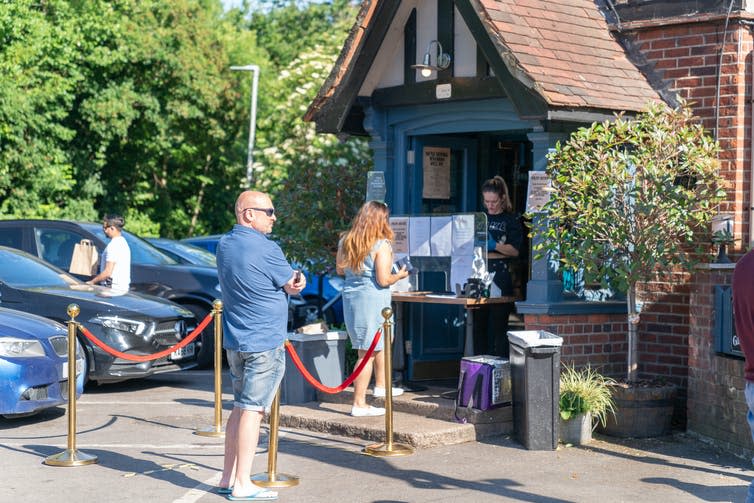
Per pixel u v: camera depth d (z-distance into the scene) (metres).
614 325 9.62
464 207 11.24
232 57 36.56
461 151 11.25
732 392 8.16
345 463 7.79
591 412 8.55
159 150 31.31
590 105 8.90
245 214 6.75
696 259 9.51
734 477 7.44
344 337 10.04
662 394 8.73
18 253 12.08
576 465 7.76
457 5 9.45
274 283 6.66
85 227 13.48
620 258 8.62
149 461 7.85
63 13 27.31
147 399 10.85
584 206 8.60
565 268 8.80
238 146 34.41
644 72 9.93
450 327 10.80
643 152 8.55
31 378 8.95
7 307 11.13
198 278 13.64
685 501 6.78
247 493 6.71
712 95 9.57
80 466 7.65
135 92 30.00
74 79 26.77
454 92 10.08
